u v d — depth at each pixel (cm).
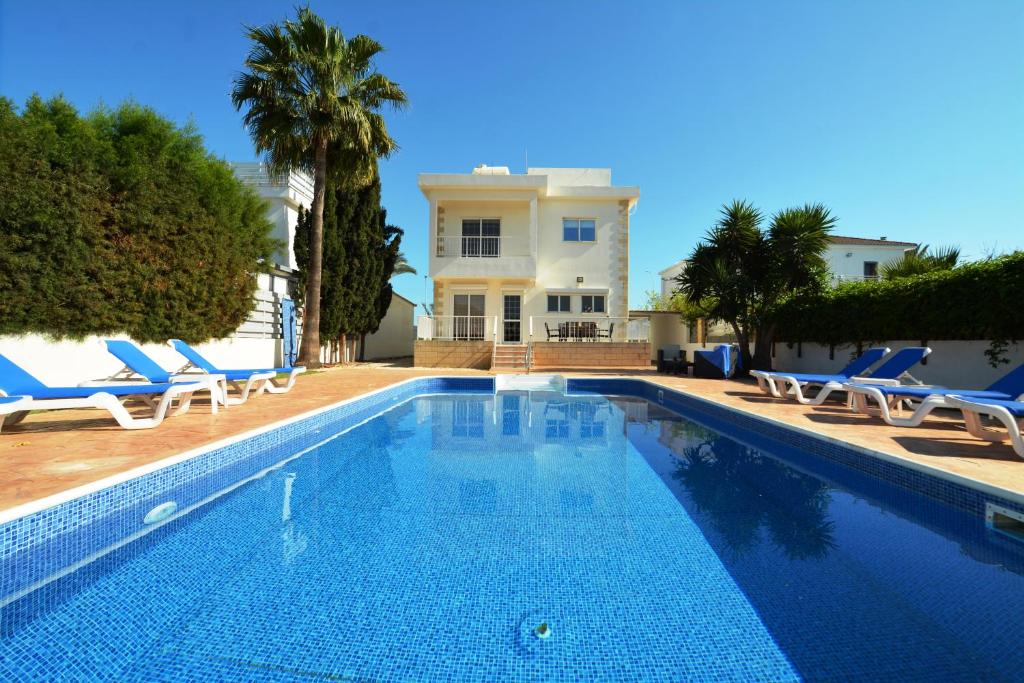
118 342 608
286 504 373
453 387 1218
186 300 959
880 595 239
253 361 1271
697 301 1425
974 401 444
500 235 1888
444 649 195
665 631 208
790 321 1258
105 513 309
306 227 1562
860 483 432
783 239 1254
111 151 781
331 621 215
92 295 758
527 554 285
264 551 289
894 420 541
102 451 393
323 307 1600
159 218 872
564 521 338
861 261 2533
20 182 658
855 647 196
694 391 940
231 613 221
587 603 231
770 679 177
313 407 674
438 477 448
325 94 1280
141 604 231
